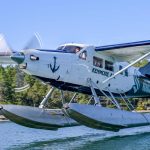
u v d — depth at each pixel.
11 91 56.09
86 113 17.31
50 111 19.09
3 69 61.91
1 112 17.80
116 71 21.31
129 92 23.05
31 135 23.19
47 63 17.33
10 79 58.38
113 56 20.94
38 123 18.52
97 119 17.72
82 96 49.16
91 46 19.53
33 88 57.09
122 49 19.91
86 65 19.19
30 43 17.31
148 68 23.89
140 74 23.80
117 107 20.27
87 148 16.66
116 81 21.56
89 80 19.48
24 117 17.98
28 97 56.69
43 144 18.20
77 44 19.06
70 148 16.67
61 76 18.03
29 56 16.89
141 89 23.86
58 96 48.81
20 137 22.02
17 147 17.30
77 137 21.16
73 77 18.58
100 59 20.19
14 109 17.83
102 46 19.80
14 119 18.00
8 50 17.39
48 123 18.75
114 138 20.39
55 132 24.75
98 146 17.25
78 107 17.14
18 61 16.67
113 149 16.42
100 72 20.12
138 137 20.86
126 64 22.31
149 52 19.48
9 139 20.92
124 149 16.47
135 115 20.05
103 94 20.97
